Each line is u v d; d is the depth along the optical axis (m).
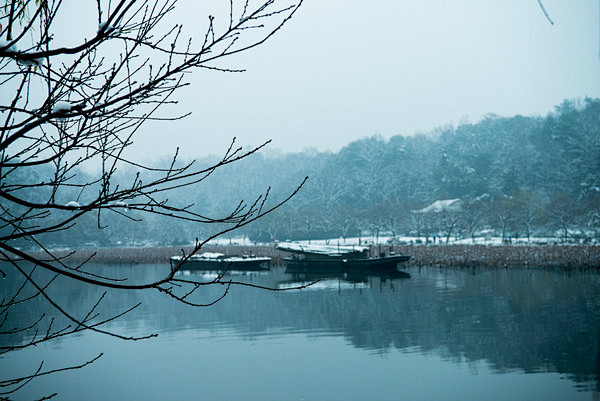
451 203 109.00
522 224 87.19
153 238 130.12
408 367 18.22
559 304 27.97
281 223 111.94
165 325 27.19
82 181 113.31
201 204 150.50
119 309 33.12
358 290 37.34
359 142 154.62
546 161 118.19
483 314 26.42
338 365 18.78
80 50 3.01
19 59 2.98
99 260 74.62
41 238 103.19
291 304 32.38
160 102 3.43
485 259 50.94
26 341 24.25
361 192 137.12
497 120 162.00
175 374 18.47
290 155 180.62
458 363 18.38
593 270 42.72
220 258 58.28
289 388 16.52
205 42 3.24
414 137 174.75
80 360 20.72
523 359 18.45
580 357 18.28
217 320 28.03
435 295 33.31
